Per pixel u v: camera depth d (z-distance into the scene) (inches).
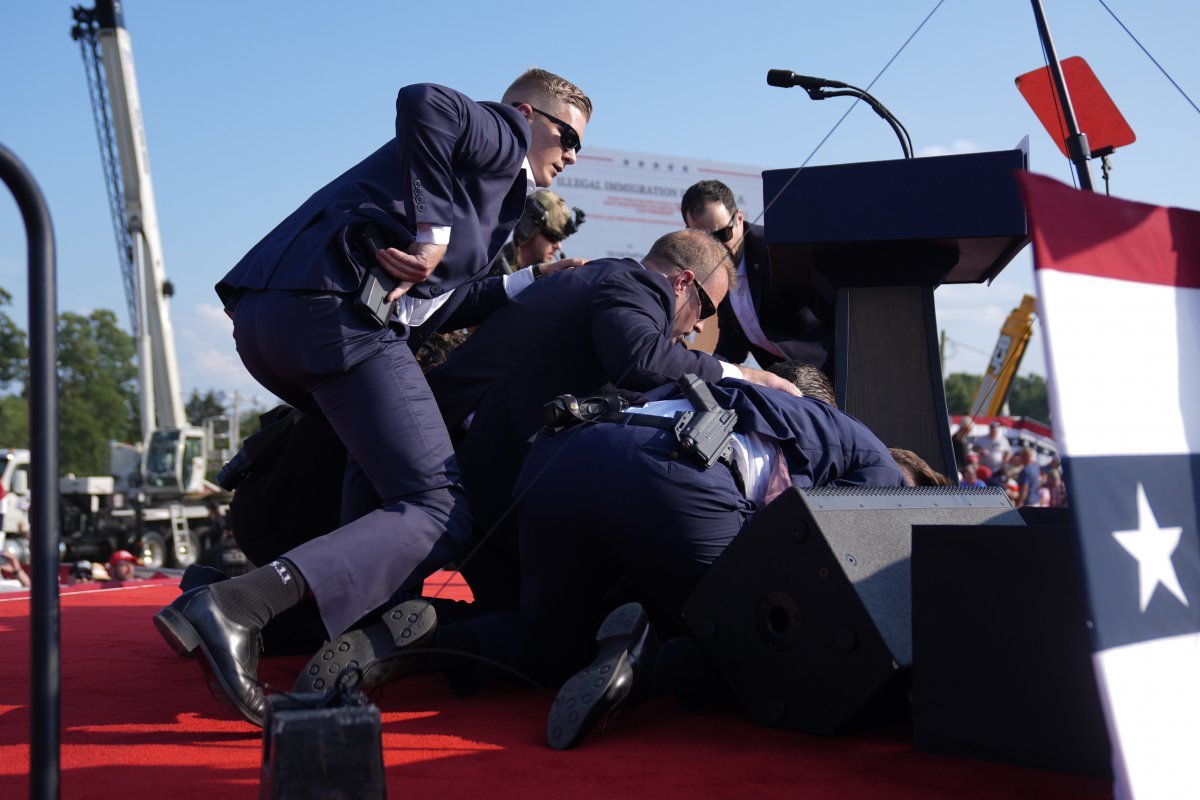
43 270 50.3
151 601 207.8
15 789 66.3
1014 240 123.8
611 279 108.3
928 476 111.2
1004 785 66.4
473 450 109.7
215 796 64.4
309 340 89.0
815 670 79.5
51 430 49.8
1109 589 51.5
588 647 98.4
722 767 71.9
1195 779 51.6
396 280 92.0
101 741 80.7
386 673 87.5
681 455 89.1
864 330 132.1
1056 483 626.8
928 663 74.3
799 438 94.8
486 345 111.3
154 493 872.3
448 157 92.0
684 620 87.3
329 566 84.3
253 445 120.9
